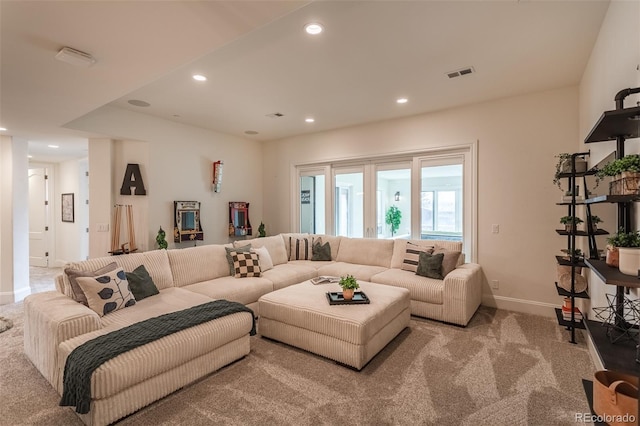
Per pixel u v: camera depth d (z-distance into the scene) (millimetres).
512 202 3939
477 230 4156
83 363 1802
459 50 2738
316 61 2922
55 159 6672
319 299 2947
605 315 2477
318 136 5633
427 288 3562
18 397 2150
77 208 6598
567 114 3607
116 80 2568
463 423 1882
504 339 3051
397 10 2158
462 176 4336
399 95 3824
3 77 2496
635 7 1719
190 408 2021
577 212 3521
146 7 1648
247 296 3494
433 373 2432
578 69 3141
